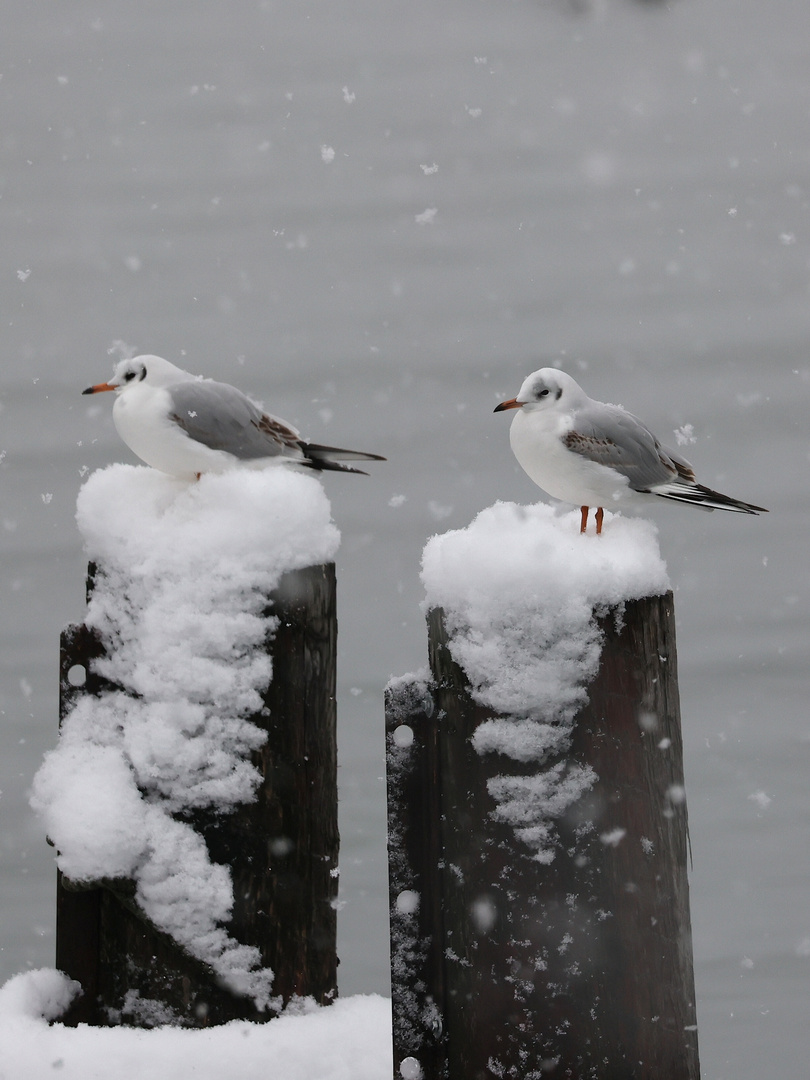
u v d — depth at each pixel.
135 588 7.49
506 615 6.71
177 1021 7.35
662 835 6.85
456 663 6.75
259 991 7.35
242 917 7.37
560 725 6.75
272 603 7.45
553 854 6.70
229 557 7.43
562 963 6.69
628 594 6.80
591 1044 6.68
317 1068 6.90
